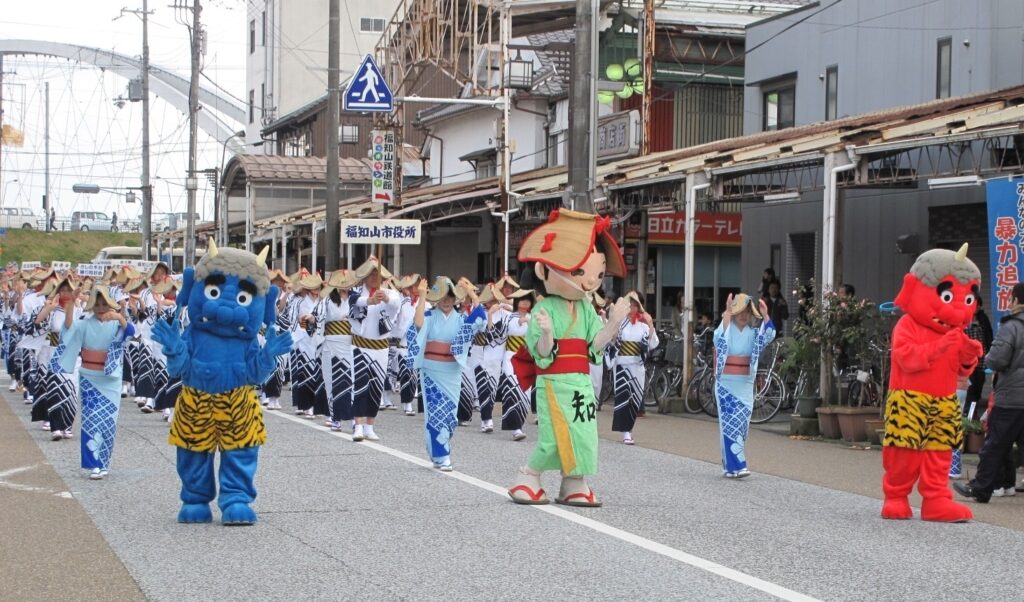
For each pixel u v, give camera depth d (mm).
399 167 30312
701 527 9734
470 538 9094
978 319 13648
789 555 8695
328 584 7586
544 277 10664
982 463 11406
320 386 17609
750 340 12664
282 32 62281
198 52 44844
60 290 11695
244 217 48531
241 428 9477
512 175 29516
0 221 93625
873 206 21062
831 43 23516
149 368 18516
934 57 20906
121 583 7559
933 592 7652
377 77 26703
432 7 29156
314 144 54406
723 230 29719
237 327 9320
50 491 11000
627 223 25484
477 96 33219
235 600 7176
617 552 8656
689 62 30891
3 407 19344
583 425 10492
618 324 10516
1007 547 9227
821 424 16266
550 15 29219
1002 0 19562
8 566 8000
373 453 13961
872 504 11195
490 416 17047
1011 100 14992
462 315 13047
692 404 19719
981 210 18734
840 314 16031
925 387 10266
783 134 20062
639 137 25078
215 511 10086
